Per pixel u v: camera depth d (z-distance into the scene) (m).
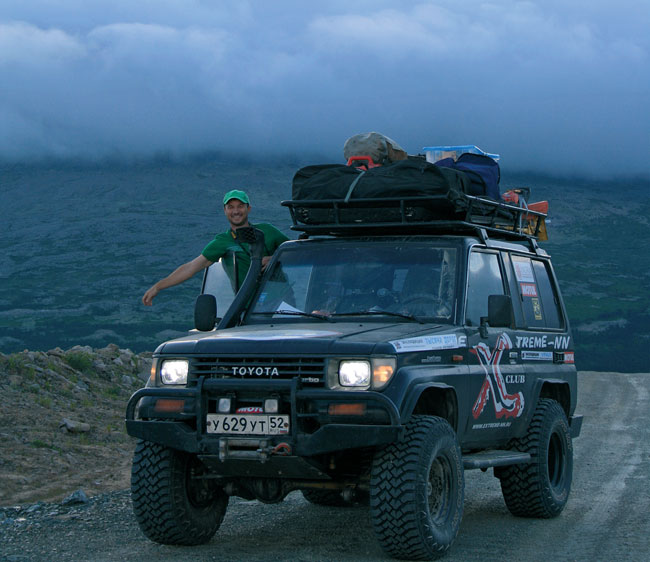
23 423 13.09
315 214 7.88
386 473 6.08
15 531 7.53
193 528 6.83
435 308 7.25
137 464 6.73
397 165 7.50
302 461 6.08
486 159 8.35
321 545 6.95
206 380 6.32
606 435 15.73
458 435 6.95
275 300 7.71
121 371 19.50
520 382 8.05
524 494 8.12
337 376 6.13
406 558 6.22
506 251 8.48
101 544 7.01
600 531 7.66
